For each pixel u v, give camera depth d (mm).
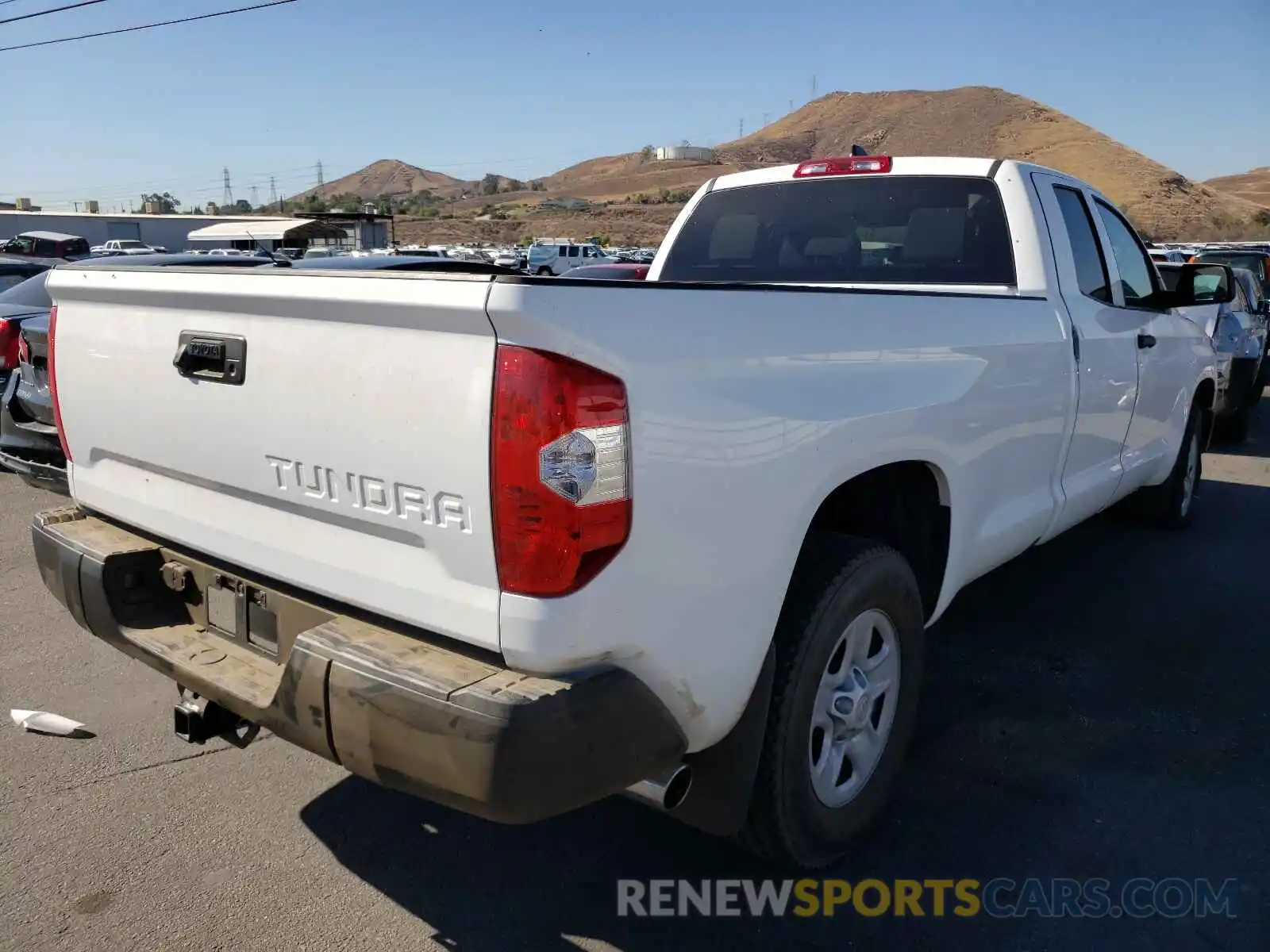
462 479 2127
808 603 2742
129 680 4387
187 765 3672
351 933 2777
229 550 2715
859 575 2848
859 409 2785
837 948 2742
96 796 3447
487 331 2049
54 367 3191
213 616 2875
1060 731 3932
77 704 4145
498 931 2799
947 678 4406
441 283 2074
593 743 2131
